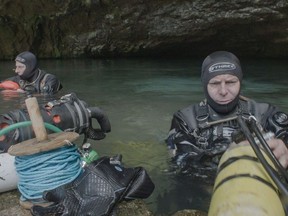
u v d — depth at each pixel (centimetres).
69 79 799
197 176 270
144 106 525
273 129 266
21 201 222
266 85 712
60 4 1191
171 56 1361
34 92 583
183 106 525
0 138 256
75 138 220
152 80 784
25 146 212
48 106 282
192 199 241
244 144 151
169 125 424
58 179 209
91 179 214
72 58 1306
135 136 382
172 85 715
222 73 269
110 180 215
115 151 336
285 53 1259
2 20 1226
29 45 1273
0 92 582
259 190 124
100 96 602
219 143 277
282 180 136
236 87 273
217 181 138
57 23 1259
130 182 223
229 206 118
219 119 282
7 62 1188
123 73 901
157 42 1259
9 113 265
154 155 324
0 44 1257
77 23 1253
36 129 215
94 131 312
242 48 1278
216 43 1269
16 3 1193
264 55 1294
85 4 1185
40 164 209
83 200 204
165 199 241
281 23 1110
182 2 1118
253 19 1089
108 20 1217
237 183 128
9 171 236
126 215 215
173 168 289
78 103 296
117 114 479
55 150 214
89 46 1291
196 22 1145
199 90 657
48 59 1270
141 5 1154
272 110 283
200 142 282
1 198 237
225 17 1101
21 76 589
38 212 201
